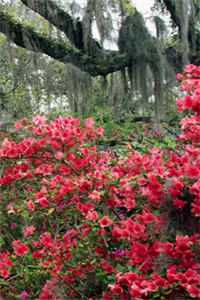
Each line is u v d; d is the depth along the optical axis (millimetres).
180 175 3096
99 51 6926
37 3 6551
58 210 3742
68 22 6758
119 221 3488
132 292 2822
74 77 7027
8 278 3844
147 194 3186
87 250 3598
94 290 3582
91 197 3334
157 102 6910
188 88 3393
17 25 6906
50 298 3521
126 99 7426
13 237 4461
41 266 3625
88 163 3857
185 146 3441
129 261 3219
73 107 7102
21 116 8531
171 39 7234
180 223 3125
